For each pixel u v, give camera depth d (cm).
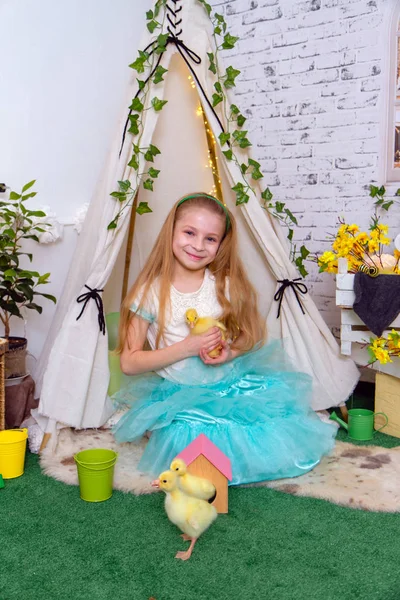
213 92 233
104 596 136
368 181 301
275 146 327
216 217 221
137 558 152
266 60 324
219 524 169
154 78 219
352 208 307
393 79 290
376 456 214
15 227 274
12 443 197
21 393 243
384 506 177
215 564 149
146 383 221
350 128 303
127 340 221
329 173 312
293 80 317
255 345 233
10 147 276
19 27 275
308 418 213
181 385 214
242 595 136
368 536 162
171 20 225
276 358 234
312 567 148
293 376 227
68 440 223
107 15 309
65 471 201
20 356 247
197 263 220
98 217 242
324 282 319
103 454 191
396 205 294
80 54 298
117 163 230
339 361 255
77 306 224
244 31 329
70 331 222
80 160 303
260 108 329
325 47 306
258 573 145
